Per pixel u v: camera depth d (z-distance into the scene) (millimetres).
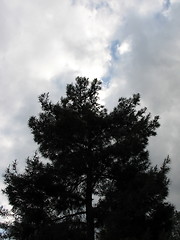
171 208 18375
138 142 20766
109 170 21031
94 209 19078
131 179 19703
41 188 20078
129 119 22609
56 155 22188
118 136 21703
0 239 19594
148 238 16859
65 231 18781
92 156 20844
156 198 18344
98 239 19594
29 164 20797
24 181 20047
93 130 21875
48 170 20703
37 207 20141
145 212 17625
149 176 18906
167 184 18797
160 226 18000
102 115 22469
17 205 20047
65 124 21109
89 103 22625
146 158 21328
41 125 22312
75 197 20688
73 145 22094
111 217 17766
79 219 20562
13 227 19844
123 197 18375
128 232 17406
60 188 20375
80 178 21531
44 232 18594
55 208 20609
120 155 20812
